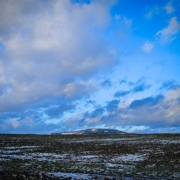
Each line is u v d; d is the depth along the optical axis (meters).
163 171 25.70
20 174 21.36
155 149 47.94
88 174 23.66
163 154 40.59
